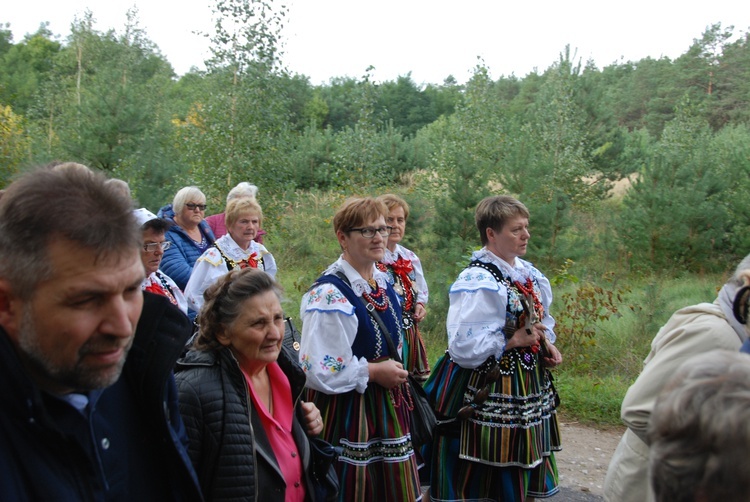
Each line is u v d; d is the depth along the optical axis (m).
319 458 2.65
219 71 13.37
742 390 1.29
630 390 2.39
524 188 11.70
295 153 21.11
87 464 1.54
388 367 3.23
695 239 12.28
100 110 12.27
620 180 20.73
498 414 3.56
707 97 42.03
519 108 43.84
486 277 3.61
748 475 1.23
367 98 17.84
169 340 1.82
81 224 1.40
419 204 10.42
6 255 1.41
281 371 2.63
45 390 1.51
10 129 12.12
